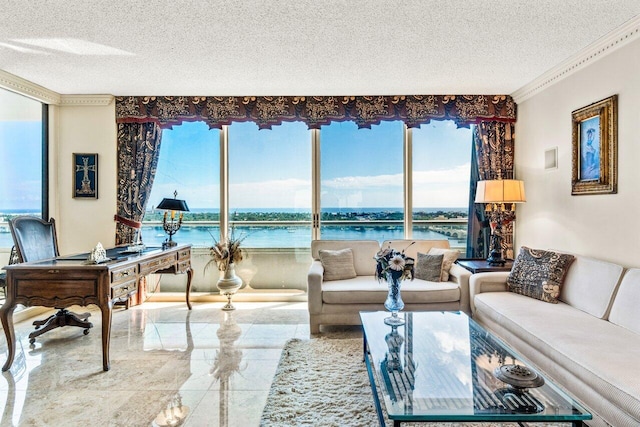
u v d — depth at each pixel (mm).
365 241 4344
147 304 4586
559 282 3023
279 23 2676
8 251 3900
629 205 2764
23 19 2598
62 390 2436
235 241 4535
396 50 3152
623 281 2508
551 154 3742
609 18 2604
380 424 1902
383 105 4445
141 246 3762
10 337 2725
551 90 3734
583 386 1900
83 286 2701
